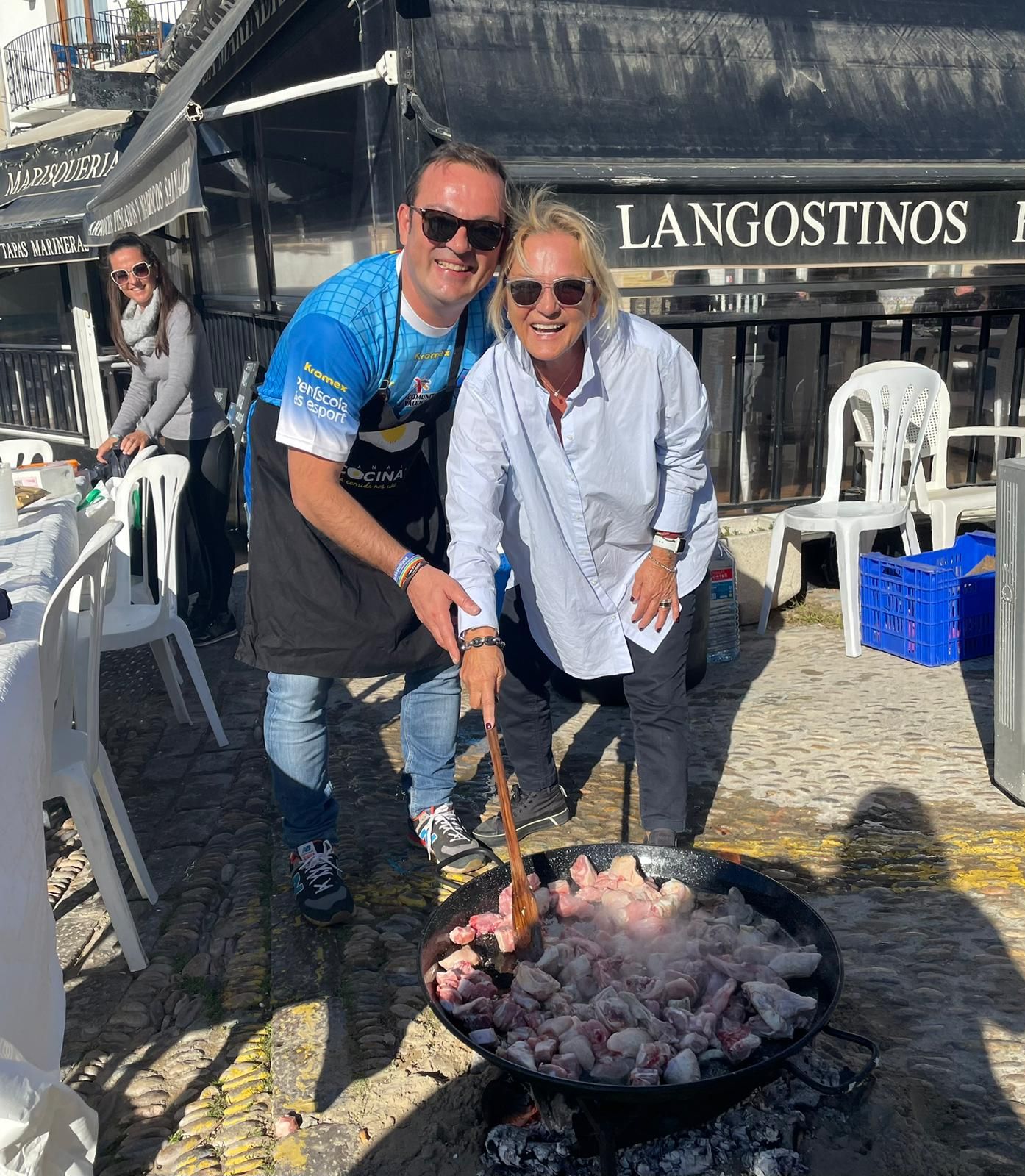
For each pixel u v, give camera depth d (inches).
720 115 220.2
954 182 229.9
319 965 118.0
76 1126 69.1
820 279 228.7
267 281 299.7
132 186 281.0
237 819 156.9
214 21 289.9
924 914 121.6
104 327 429.7
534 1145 84.5
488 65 204.2
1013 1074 94.6
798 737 174.4
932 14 245.9
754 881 101.7
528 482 117.6
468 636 105.8
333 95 231.9
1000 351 260.2
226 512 243.4
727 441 243.1
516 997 88.6
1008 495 142.7
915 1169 82.9
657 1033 83.7
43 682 105.6
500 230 105.2
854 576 209.5
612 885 104.6
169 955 123.1
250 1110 95.6
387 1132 91.6
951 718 178.5
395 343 112.1
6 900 70.5
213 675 222.1
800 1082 90.0
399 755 175.8
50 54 778.8
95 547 116.4
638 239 213.0
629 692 128.4
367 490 123.8
